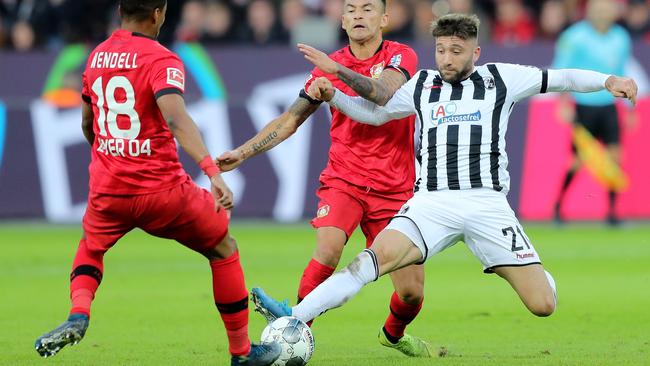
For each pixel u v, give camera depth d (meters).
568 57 57.00
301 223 59.38
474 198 23.20
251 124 60.75
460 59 23.33
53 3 70.25
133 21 21.52
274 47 61.34
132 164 21.16
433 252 23.20
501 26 68.62
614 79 23.47
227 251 21.88
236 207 60.06
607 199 57.97
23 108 61.44
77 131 61.16
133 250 50.81
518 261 23.20
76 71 62.09
